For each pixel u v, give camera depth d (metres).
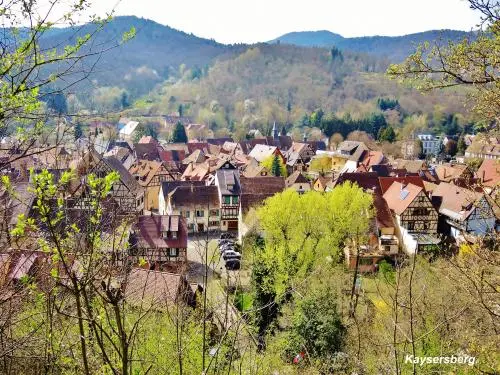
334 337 20.36
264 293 25.31
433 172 67.69
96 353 6.27
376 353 15.83
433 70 7.91
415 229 42.62
